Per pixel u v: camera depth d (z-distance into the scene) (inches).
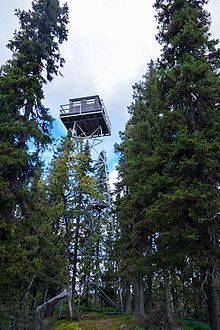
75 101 1237.1
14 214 528.4
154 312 612.1
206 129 470.0
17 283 493.4
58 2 654.5
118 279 1056.8
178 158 465.7
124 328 695.1
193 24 545.3
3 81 547.2
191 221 447.5
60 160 992.2
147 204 514.3
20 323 522.9
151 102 658.2
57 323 826.2
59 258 772.6
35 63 595.2
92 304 1278.3
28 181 562.6
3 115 530.6
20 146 545.3
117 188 911.7
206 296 442.9
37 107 595.5
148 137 655.8
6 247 459.5
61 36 654.5
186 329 636.7
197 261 424.2
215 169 443.8
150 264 508.7
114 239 1070.4
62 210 933.2
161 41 596.1
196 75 502.9
